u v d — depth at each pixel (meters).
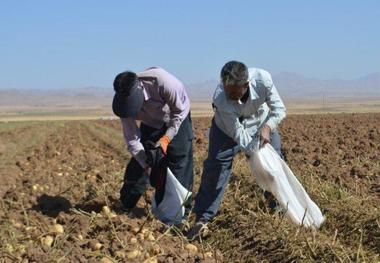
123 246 5.96
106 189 8.84
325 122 29.83
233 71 6.02
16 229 6.85
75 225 6.73
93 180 9.91
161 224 6.93
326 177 9.75
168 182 7.07
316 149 14.39
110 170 11.30
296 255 6.03
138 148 6.99
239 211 7.54
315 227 6.69
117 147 17.50
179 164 7.14
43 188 9.48
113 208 7.83
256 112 6.68
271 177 6.57
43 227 6.81
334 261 5.85
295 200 6.65
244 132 6.44
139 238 6.32
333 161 12.02
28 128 32.28
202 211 6.77
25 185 10.09
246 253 6.33
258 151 6.52
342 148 14.73
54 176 10.90
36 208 8.06
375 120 31.23
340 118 35.56
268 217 6.95
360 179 9.70
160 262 5.75
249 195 8.39
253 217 7.14
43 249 5.96
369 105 157.50
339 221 7.16
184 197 7.07
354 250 6.22
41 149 17.98
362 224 6.94
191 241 6.62
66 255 5.70
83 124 37.28
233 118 6.38
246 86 6.18
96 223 6.79
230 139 6.64
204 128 26.45
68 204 8.22
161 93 6.76
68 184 9.88
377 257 5.98
